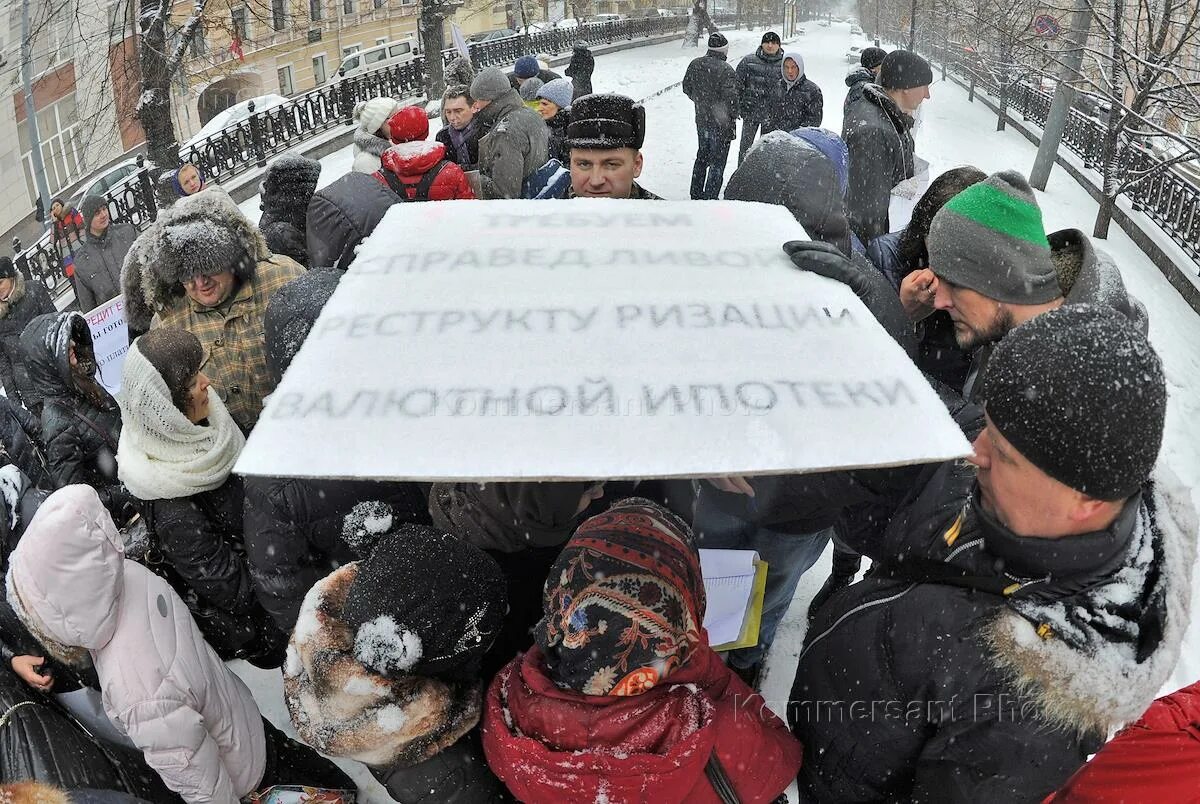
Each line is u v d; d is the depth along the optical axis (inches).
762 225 63.2
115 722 74.0
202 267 113.3
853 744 55.1
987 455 46.9
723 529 96.5
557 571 58.5
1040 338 44.1
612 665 54.2
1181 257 293.6
